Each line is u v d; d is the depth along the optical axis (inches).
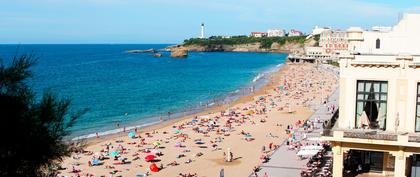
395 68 1177.4
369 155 1401.3
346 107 1225.4
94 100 4458.7
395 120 1186.0
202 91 5383.9
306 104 4180.6
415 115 1179.9
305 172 1873.8
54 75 7219.5
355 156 1418.6
